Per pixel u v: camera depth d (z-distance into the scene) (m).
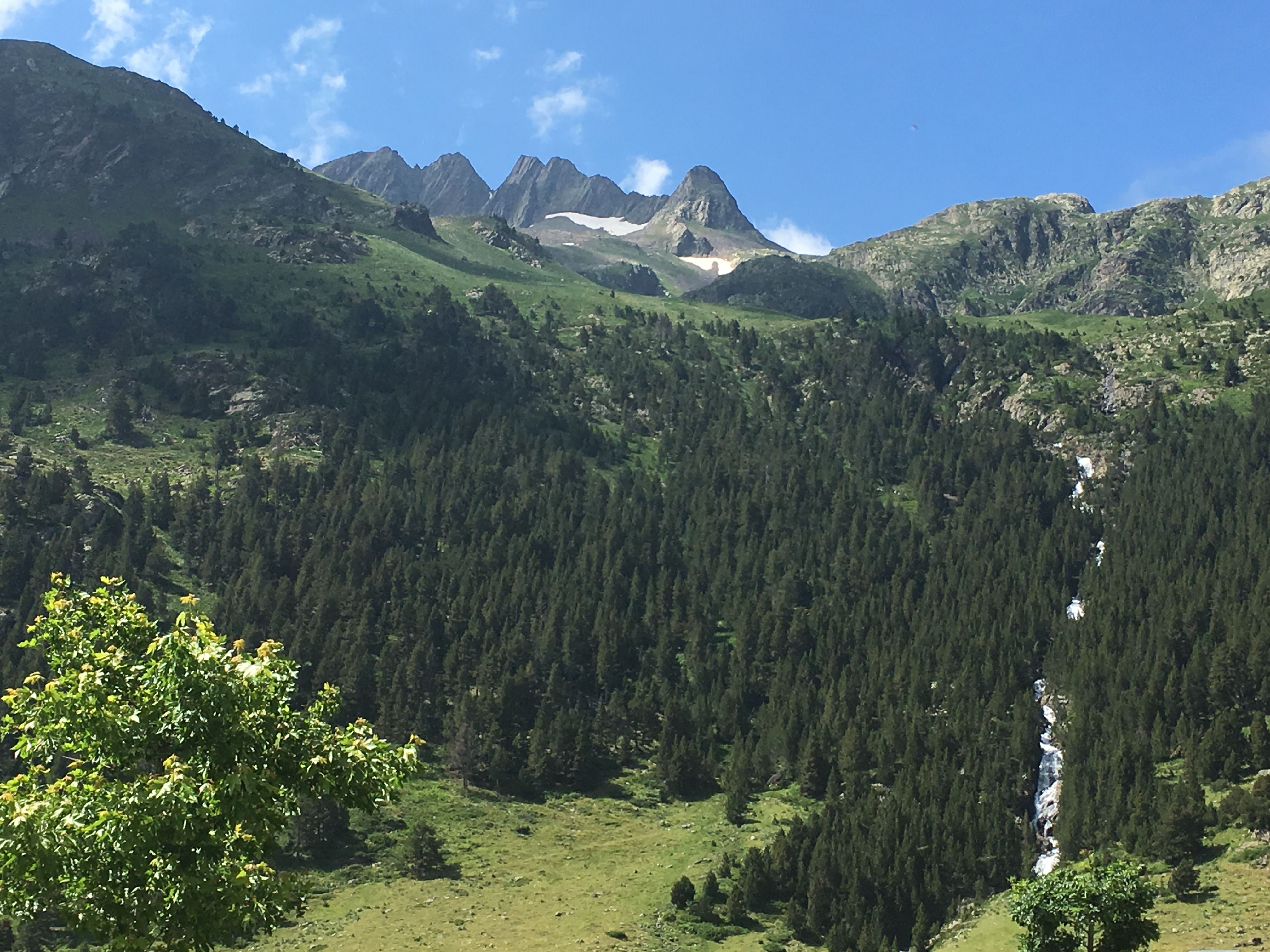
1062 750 145.12
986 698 161.88
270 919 34.72
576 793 149.62
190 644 35.91
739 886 117.12
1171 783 127.75
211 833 32.78
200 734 34.59
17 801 32.41
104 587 38.59
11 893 31.38
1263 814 109.50
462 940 105.56
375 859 125.94
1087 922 63.66
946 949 104.88
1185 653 156.88
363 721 37.84
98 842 31.52
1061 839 123.12
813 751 149.75
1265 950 83.69
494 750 148.12
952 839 123.44
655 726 163.88
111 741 34.16
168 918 32.06
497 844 132.38
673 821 142.75
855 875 115.19
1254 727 130.00
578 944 104.69
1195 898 98.81
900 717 154.62
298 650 155.50
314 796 36.34
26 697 35.00
